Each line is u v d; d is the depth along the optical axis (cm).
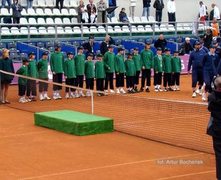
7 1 3403
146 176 1087
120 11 3791
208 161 1211
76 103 2180
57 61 2327
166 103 2145
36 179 1070
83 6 3519
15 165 1188
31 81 2259
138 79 2553
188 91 2581
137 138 1471
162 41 3006
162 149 1335
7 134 1547
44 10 3559
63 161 1221
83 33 3378
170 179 1062
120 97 2352
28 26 3173
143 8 3919
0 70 2156
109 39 2844
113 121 1595
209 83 2127
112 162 1208
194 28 3812
